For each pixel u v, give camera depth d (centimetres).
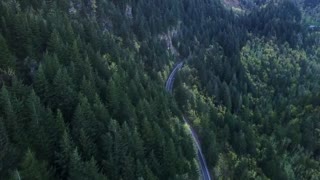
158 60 14212
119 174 6800
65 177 6344
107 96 8281
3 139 5850
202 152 9850
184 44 17638
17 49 8538
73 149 6450
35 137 6394
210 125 10762
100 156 6931
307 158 10300
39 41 9100
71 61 8525
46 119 6681
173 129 8981
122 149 6931
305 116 12175
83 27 11244
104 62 9838
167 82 14088
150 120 8531
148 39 15212
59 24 9925
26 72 8062
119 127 7262
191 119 11200
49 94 7444
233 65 16812
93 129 7131
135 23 15475
